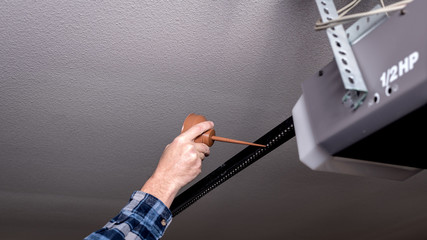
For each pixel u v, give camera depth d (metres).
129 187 2.91
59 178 2.76
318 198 3.29
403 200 3.42
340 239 4.38
